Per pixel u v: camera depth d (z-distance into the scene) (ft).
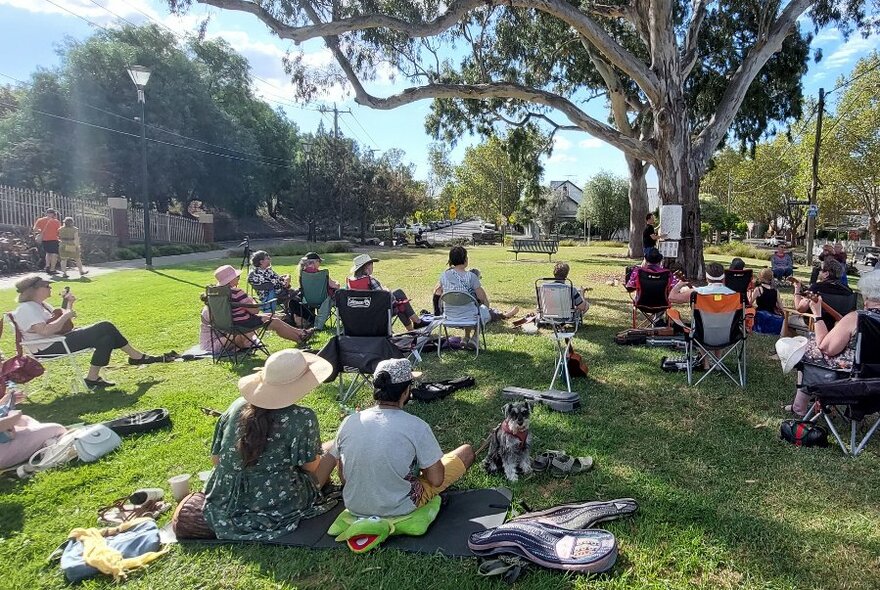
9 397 14.34
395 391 9.44
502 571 8.13
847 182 102.22
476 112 59.36
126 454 12.91
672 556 8.66
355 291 15.99
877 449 12.46
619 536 9.23
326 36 34.04
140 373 19.47
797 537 9.18
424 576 8.25
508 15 43.73
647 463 11.97
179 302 32.94
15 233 53.57
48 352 17.38
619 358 20.44
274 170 132.67
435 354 21.27
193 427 14.48
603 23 51.93
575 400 15.05
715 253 84.69
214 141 105.91
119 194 96.27
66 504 10.80
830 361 13.26
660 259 23.16
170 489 11.37
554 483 11.19
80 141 86.07
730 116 39.22
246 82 128.26
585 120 38.40
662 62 37.14
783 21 37.45
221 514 9.36
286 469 9.52
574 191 232.94
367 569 8.43
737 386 17.11
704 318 16.76
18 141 85.51
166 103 93.91
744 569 8.39
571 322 17.99
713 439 13.17
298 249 77.61
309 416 9.59
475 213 216.54
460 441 13.32
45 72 85.05
